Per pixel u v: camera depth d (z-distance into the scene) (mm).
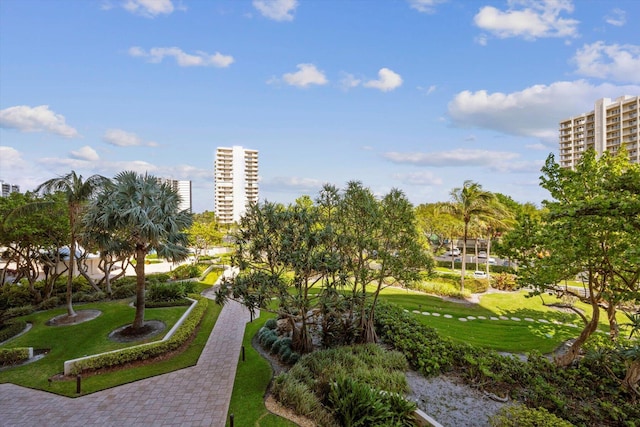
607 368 12617
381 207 16297
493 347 17516
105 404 11750
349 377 11398
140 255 17750
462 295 28766
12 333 17984
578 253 11773
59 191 21000
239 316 22250
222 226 69312
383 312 19812
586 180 12711
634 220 9375
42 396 12258
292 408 10961
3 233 22047
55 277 25266
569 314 23969
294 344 16031
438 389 12477
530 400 11336
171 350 15977
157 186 18438
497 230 38062
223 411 11281
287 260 13938
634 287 12484
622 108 77500
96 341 16828
